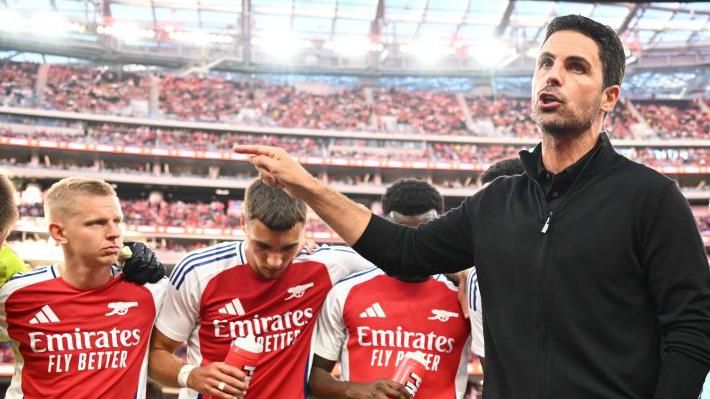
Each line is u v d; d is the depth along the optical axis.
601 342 1.76
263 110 25.86
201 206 21.80
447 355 3.08
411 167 22.86
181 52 27.78
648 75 27.52
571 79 1.90
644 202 1.79
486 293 1.99
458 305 3.14
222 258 3.07
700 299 1.70
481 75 29.41
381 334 3.09
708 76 26.70
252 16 25.62
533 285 1.85
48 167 20.47
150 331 3.03
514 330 1.87
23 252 15.00
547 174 1.98
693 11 23.02
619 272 1.77
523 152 2.08
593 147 1.95
